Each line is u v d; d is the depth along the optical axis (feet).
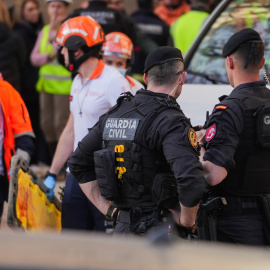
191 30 84.38
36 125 99.19
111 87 50.93
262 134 38.91
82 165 40.29
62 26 52.24
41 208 51.26
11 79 90.89
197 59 61.72
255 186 39.60
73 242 17.38
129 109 38.22
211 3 85.71
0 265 16.33
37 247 17.08
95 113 51.42
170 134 36.24
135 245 17.21
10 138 51.42
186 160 35.50
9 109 51.75
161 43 91.76
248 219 39.73
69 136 54.90
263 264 16.44
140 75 84.89
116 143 37.99
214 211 39.50
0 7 91.40
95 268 16.19
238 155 39.22
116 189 38.04
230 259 16.58
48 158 100.27
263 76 55.93
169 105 37.27
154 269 16.16
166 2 104.53
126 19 76.69
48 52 91.81
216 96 57.21
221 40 61.98
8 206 46.11
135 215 37.55
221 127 38.68
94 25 51.90
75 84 53.06
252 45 40.24
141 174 37.40
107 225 51.85
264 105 39.34
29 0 97.09
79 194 52.03
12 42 90.74
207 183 38.27
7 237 17.84
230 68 41.11
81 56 51.31
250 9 62.23
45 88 93.25
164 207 37.40
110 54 58.85
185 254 16.72
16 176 46.65
